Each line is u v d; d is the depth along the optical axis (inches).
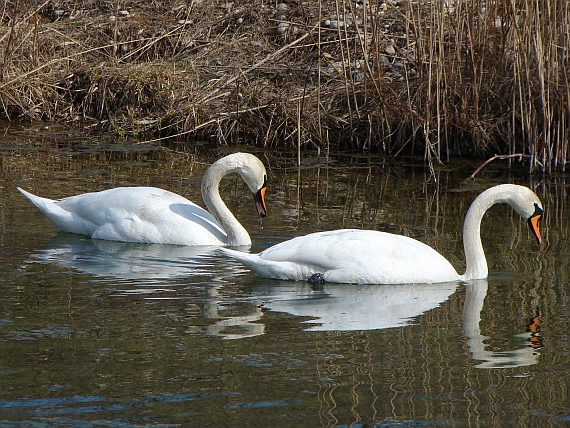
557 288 447.5
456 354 354.6
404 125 805.2
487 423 292.0
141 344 357.1
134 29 981.8
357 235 465.4
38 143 797.9
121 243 535.2
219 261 496.4
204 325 382.0
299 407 301.9
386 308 413.7
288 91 868.6
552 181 704.4
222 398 307.7
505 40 770.8
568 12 703.1
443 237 545.0
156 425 287.4
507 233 565.3
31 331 368.5
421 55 783.1
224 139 832.9
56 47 955.3
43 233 546.3
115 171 701.9
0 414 293.1
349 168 748.6
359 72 867.4
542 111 732.0
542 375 333.4
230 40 967.0
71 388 313.6
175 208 545.3
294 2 999.6
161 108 872.9
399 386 321.1
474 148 792.9
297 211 604.4
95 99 893.8
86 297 417.4
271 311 404.8
